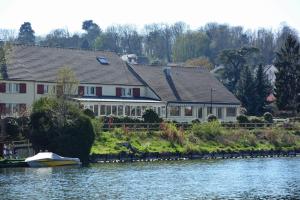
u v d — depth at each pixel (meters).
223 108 129.88
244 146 103.25
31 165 78.81
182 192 60.50
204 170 78.44
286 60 142.62
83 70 119.19
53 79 112.00
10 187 61.75
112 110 114.25
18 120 87.75
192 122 109.69
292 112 140.25
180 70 134.75
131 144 91.81
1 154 82.25
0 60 109.06
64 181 66.06
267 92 149.25
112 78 120.88
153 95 123.62
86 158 84.56
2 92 106.69
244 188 63.75
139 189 61.75
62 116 83.62
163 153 91.38
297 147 107.19
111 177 69.75
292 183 67.75
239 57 172.00
